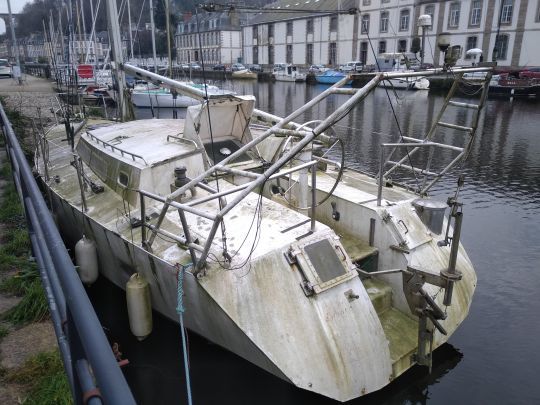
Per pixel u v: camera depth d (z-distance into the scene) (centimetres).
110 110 1905
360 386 411
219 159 645
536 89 3056
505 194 1139
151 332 521
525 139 1767
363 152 1516
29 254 573
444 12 3831
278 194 632
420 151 1554
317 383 391
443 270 411
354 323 421
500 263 773
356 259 498
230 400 457
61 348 182
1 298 484
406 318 500
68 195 660
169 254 459
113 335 539
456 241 396
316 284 414
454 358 526
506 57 3675
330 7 4531
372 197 558
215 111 636
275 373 395
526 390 476
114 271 584
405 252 494
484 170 1345
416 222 527
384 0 3953
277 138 671
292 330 398
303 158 631
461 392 471
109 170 629
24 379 365
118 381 110
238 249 430
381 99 2972
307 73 4494
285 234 448
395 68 2036
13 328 433
